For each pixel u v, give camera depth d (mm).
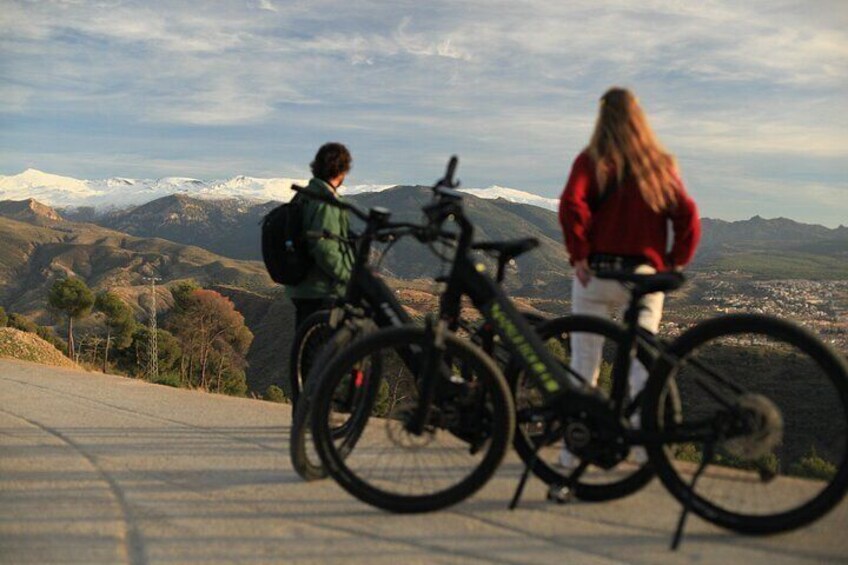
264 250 5594
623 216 4137
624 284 3758
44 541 3555
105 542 3527
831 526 3461
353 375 4324
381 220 4508
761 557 3133
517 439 3941
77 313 70562
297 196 5570
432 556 3252
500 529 3545
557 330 3928
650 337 3656
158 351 81125
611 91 4199
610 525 3561
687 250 4223
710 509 3416
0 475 4742
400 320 4449
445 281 3939
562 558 3180
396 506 3814
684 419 3490
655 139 4145
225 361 85375
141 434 5938
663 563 3096
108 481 4586
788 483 3303
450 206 3875
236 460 5051
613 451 3619
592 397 3643
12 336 13898
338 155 5504
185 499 4180
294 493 4254
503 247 3906
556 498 3832
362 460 4320
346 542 3451
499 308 3838
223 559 3295
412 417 3906
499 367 4172
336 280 5539
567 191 4148
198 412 6855
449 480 3984
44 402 7469
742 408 3307
